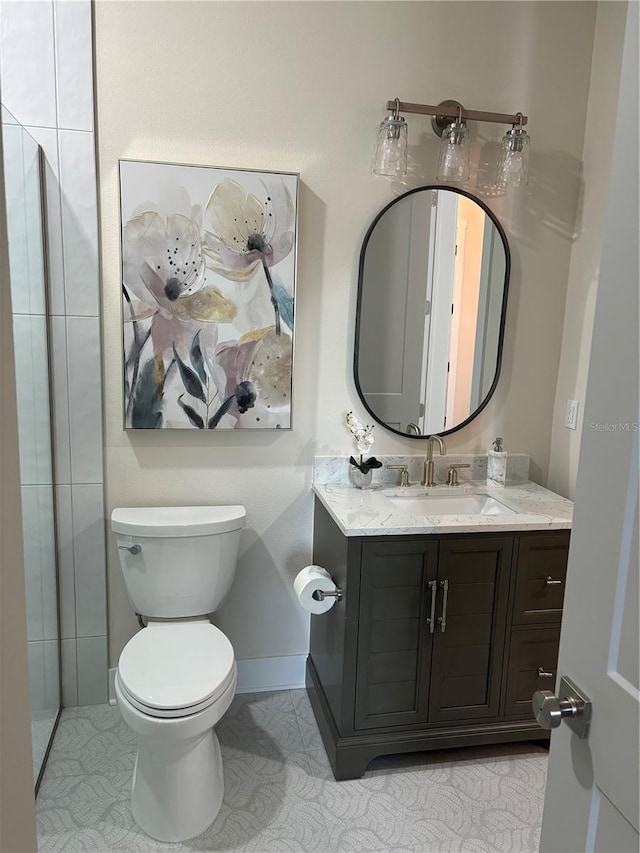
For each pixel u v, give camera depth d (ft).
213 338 7.19
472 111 7.06
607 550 2.80
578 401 7.76
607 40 7.29
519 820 6.12
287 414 7.53
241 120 6.99
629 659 2.66
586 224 7.64
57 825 5.90
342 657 6.51
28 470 6.38
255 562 7.94
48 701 7.04
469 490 7.84
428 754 7.07
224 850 5.69
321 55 7.03
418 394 7.87
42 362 6.79
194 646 6.34
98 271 6.91
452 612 6.66
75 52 6.48
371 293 7.53
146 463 7.40
